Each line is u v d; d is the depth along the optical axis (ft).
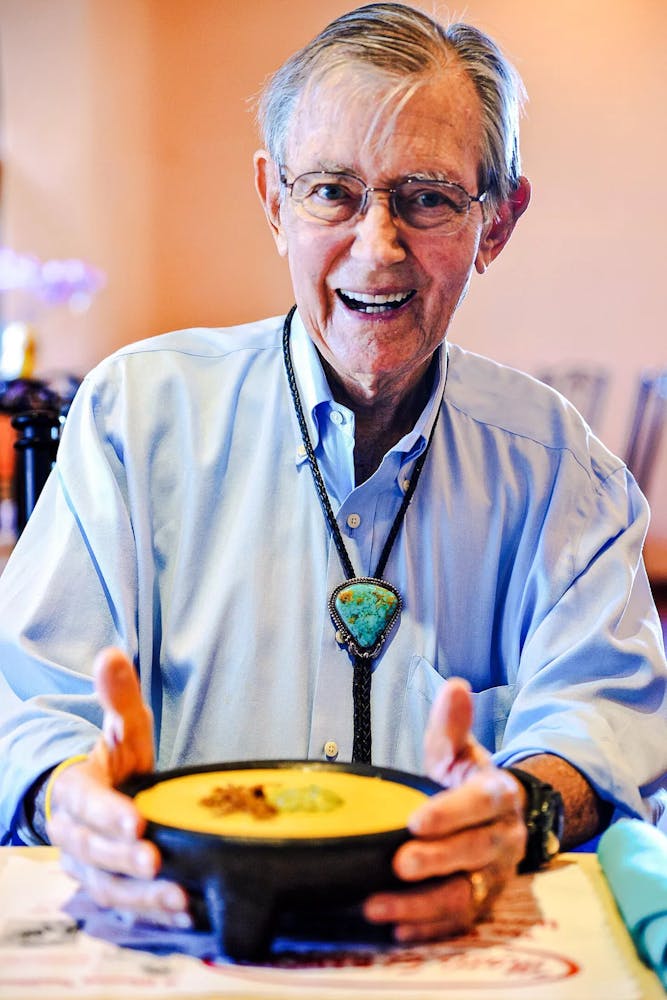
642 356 25.71
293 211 3.63
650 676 3.86
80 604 3.83
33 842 3.25
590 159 25.41
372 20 3.52
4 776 3.28
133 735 2.66
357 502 3.95
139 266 28.60
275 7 27.20
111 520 3.88
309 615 3.93
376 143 3.45
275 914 2.25
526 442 4.20
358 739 3.82
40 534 4.02
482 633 4.10
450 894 2.39
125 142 28.30
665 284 25.49
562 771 3.40
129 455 4.01
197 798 2.52
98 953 2.33
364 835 2.23
